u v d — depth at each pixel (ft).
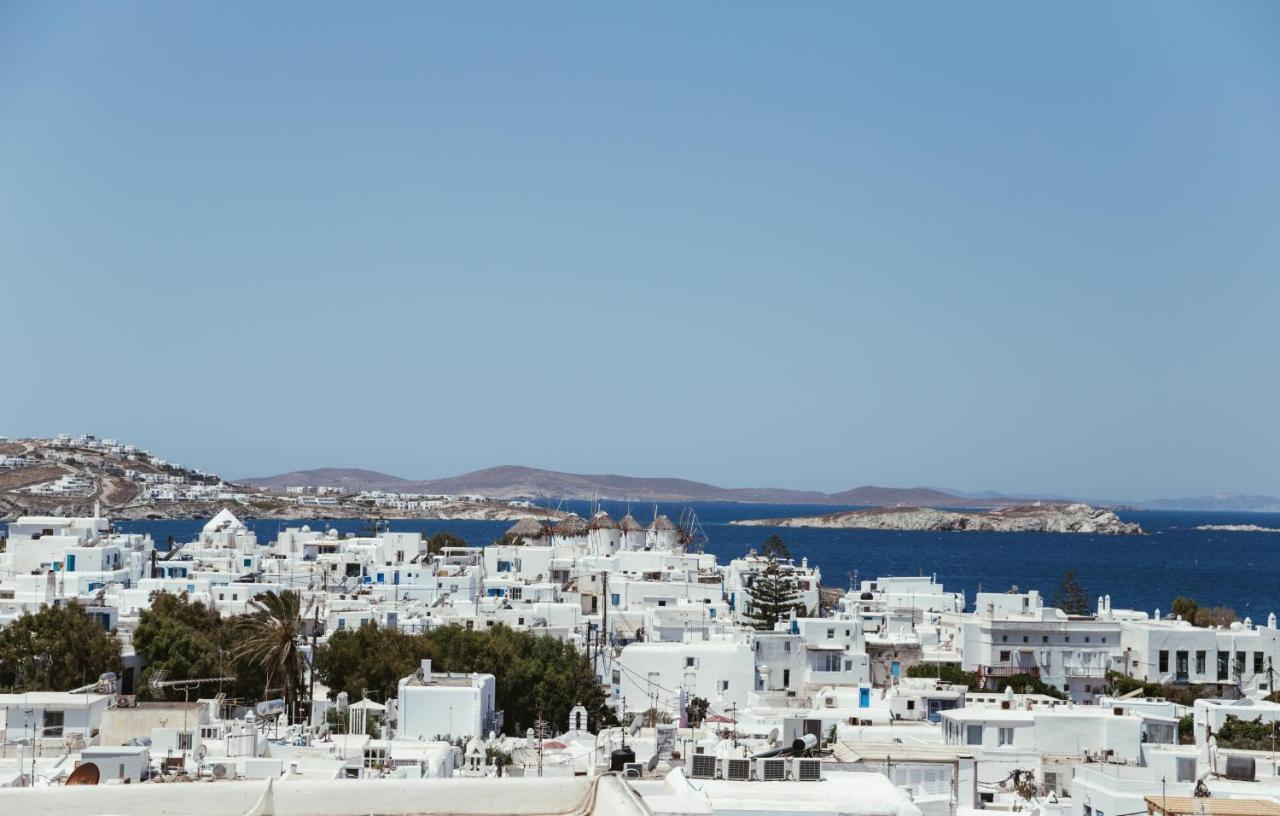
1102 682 551.18
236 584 642.63
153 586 613.93
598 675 492.95
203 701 290.15
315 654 431.43
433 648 426.92
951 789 237.25
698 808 103.04
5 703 274.77
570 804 74.02
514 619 569.64
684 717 382.83
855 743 264.52
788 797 126.11
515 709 414.41
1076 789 245.86
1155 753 269.85
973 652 554.87
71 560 633.61
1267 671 556.10
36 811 73.10
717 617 609.83
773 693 457.27
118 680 346.13
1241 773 258.98
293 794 73.56
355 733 324.19
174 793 73.97
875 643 540.11
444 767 265.54
